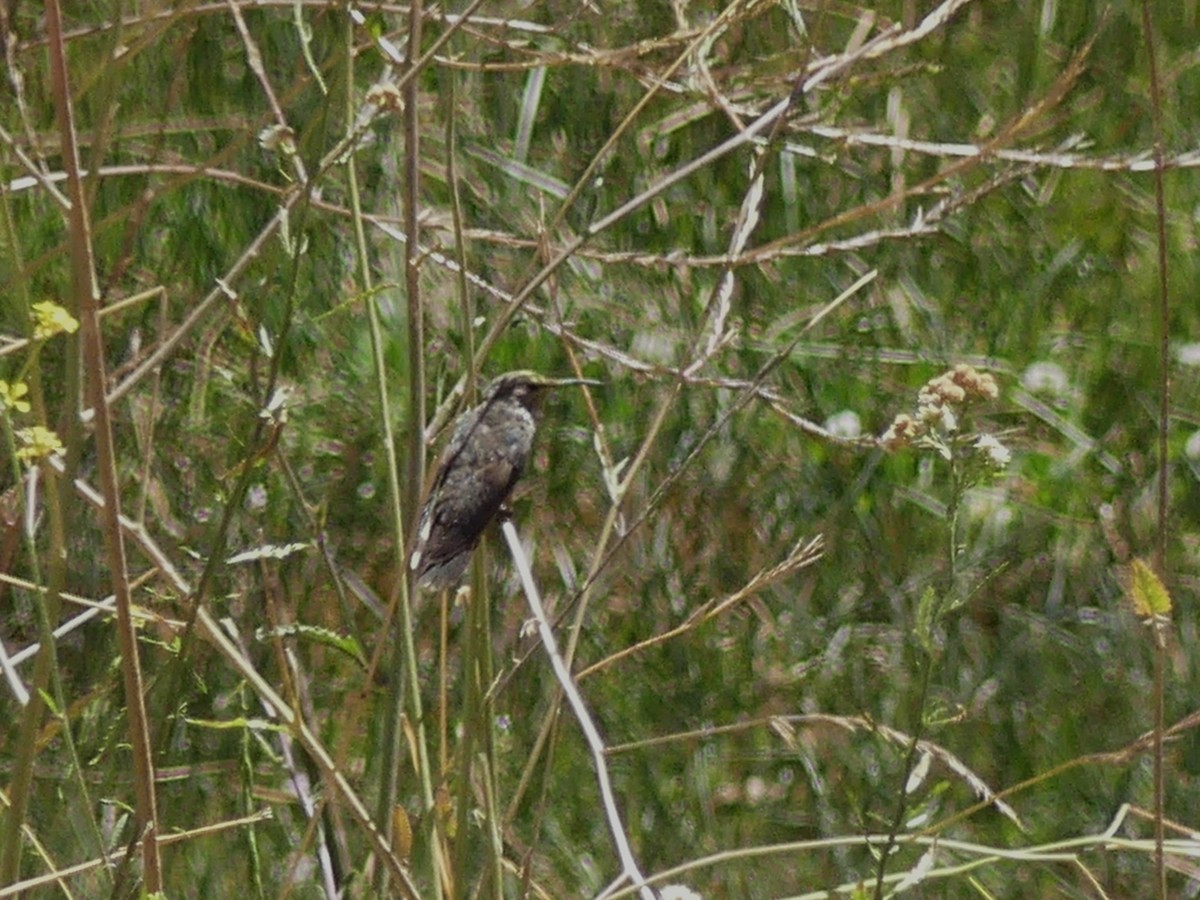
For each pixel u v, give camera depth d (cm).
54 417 1005
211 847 889
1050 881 955
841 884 941
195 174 739
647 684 1031
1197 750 1020
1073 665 1057
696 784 989
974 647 1068
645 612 1057
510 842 755
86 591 975
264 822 893
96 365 531
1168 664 1059
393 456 667
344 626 980
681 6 810
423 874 724
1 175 602
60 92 522
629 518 1077
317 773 909
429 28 1059
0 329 1029
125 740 799
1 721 952
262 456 558
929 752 646
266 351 573
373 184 1077
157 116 1072
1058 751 1017
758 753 1010
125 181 1062
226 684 905
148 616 639
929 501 1100
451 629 997
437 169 1080
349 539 1023
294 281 557
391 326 1060
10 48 702
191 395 996
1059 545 1099
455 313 1067
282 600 884
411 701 671
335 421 1043
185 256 1062
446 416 704
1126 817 991
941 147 762
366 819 605
